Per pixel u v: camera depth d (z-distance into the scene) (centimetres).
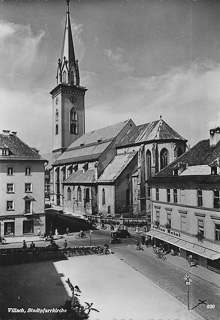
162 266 3022
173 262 3150
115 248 3809
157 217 3794
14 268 2964
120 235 4434
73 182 7269
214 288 2412
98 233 4816
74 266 3022
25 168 4331
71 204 7419
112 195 6128
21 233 4303
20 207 4291
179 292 2344
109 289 2409
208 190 2789
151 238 3956
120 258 3328
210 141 3400
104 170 6838
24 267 2998
